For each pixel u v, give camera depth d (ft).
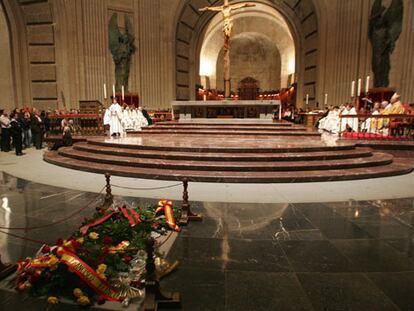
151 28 64.90
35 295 8.36
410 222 13.84
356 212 15.15
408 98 47.42
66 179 22.15
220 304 8.01
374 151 30.86
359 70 54.95
